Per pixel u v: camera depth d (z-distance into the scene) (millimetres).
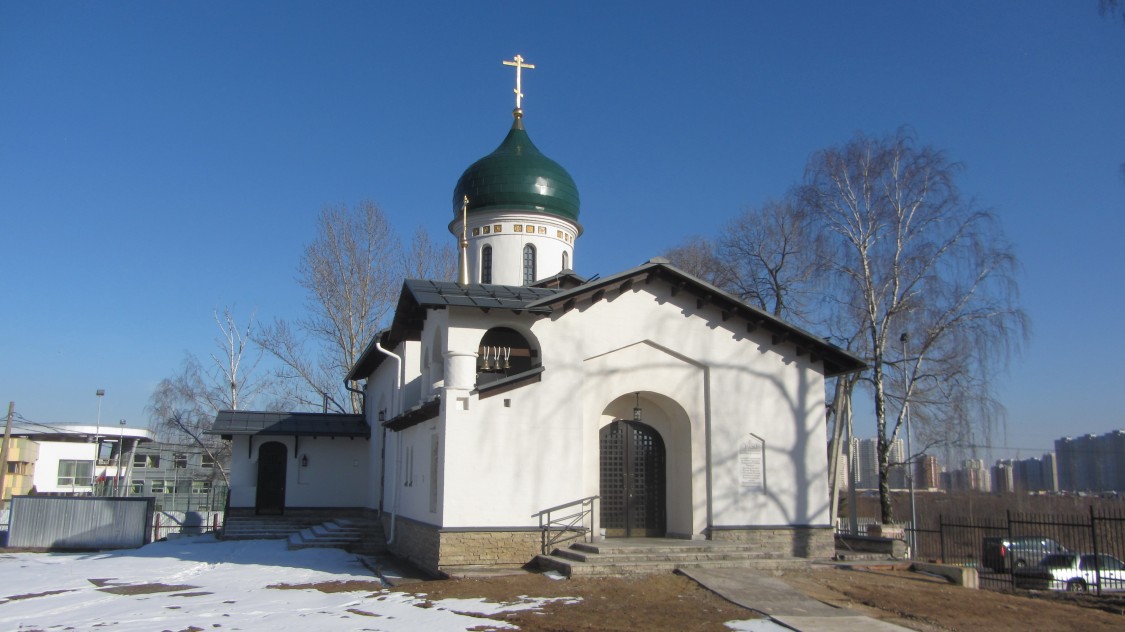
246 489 31125
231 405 46000
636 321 19766
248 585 17953
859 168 27484
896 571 18688
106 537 28203
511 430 18266
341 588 17047
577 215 31188
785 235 34344
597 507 18969
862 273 27219
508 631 12352
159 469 74500
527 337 19688
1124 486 76312
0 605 15867
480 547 17688
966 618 13680
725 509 19828
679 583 15766
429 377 20969
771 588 15305
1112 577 21156
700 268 40906
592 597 14609
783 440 20516
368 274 41156
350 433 31812
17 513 28141
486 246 29938
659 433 20781
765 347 20797
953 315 26266
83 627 13406
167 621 13734
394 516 23766
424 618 13336
